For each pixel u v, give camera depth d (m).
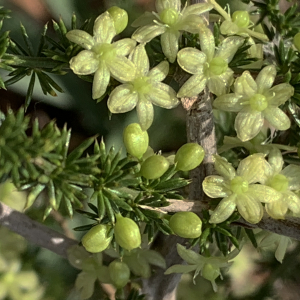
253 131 0.09
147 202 0.09
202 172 0.10
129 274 0.10
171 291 0.11
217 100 0.09
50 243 0.11
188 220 0.09
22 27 0.10
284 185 0.09
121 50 0.09
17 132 0.08
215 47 0.09
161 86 0.09
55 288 0.14
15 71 0.10
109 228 0.09
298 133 0.11
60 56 0.09
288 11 0.11
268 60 0.10
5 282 0.13
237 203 0.09
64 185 0.08
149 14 0.10
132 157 0.09
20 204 0.13
